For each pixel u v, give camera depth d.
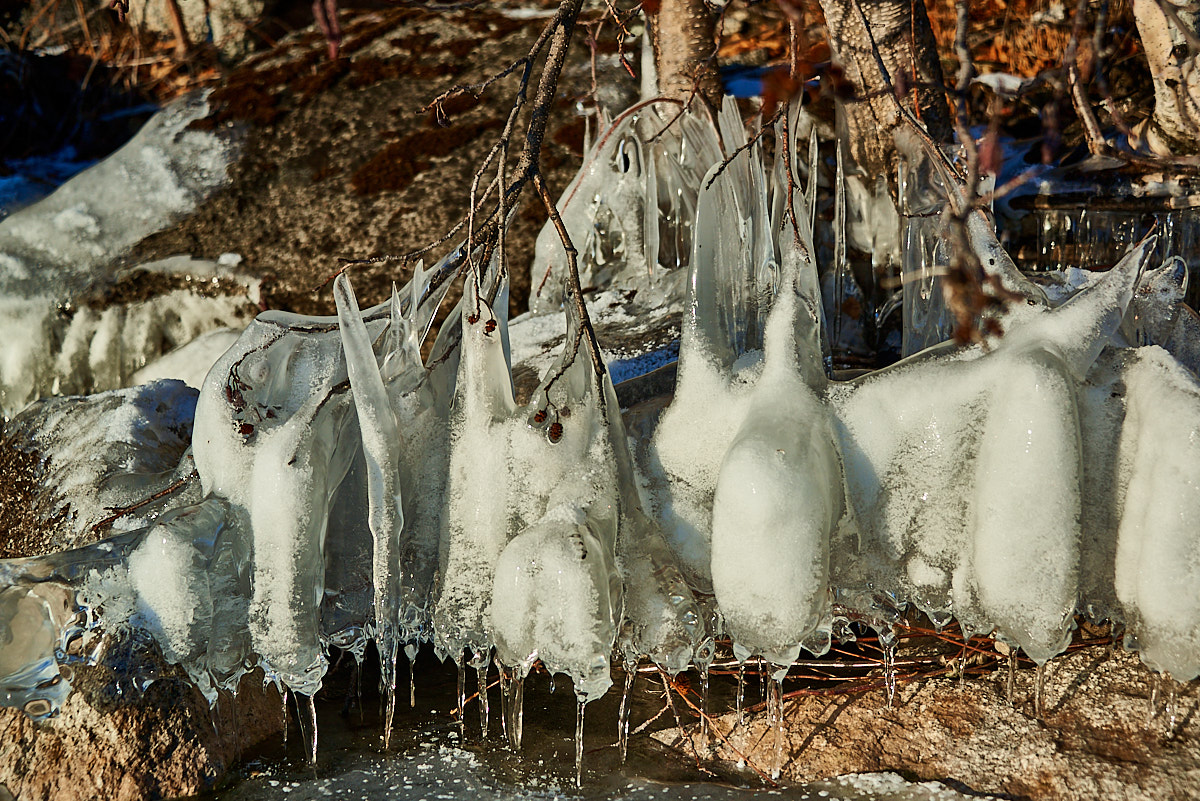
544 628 2.56
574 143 5.27
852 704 2.92
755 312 2.92
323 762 2.90
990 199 2.41
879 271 4.03
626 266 4.46
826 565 2.48
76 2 7.95
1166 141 4.05
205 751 2.81
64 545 3.28
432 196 5.20
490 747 2.92
